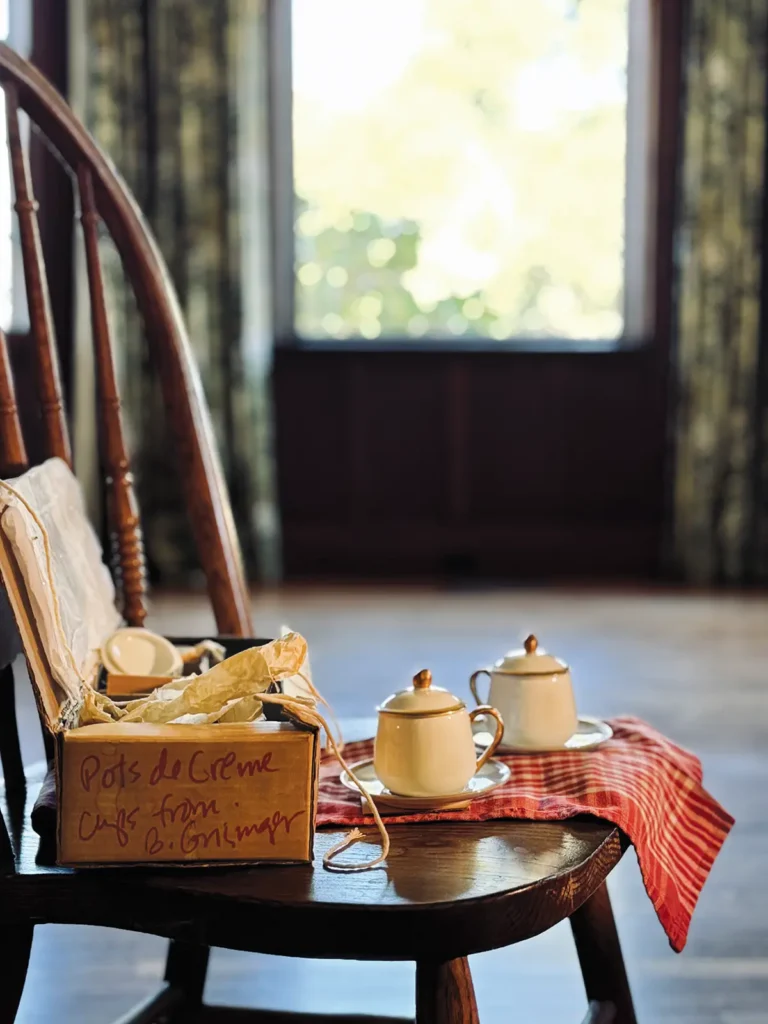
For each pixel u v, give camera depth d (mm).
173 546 4309
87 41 4238
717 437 4367
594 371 4508
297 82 4500
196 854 643
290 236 4551
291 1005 1262
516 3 4477
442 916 595
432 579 4473
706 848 844
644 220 4488
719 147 4273
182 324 1105
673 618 3629
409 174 4520
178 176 4273
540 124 4492
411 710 746
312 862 658
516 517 4551
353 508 4562
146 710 691
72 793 632
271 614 3678
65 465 1003
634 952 1396
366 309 4570
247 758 644
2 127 4121
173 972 1138
